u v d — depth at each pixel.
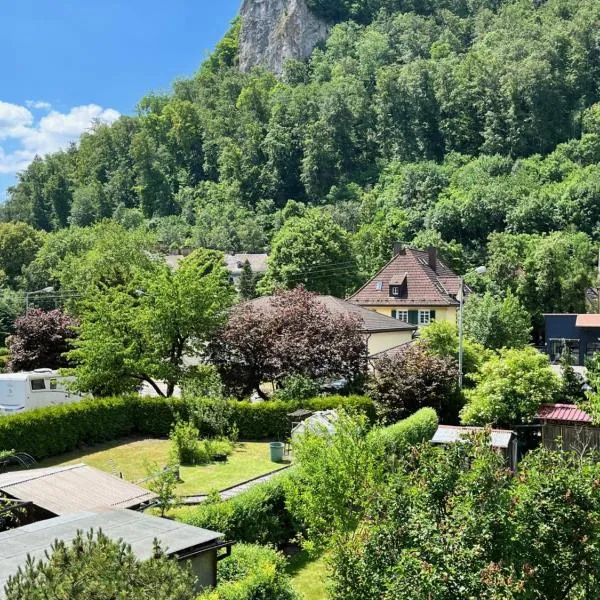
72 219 144.00
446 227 101.38
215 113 167.25
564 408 27.88
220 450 27.39
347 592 8.82
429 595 7.62
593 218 96.19
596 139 118.06
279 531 17.34
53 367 40.50
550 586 8.46
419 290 54.44
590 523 8.53
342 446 14.61
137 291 36.38
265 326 34.00
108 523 11.70
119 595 6.68
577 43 136.62
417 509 8.79
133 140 153.38
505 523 8.34
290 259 69.81
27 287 80.94
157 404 31.64
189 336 33.81
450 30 179.12
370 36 181.50
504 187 106.25
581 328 41.66
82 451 28.45
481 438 9.35
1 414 29.30
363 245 90.94
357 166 140.25
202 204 142.62
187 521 14.84
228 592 11.19
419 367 30.81
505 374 28.38
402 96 141.50
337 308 42.94
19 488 15.47
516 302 49.22
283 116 146.38
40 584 6.88
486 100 133.88
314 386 32.12
